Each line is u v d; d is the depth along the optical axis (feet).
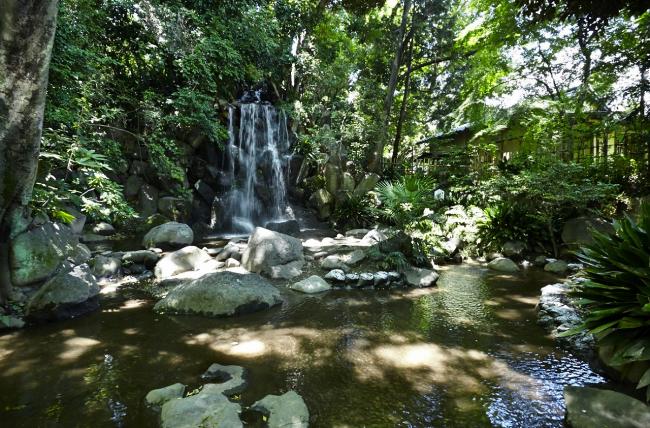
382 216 33.71
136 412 7.73
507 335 12.35
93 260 18.98
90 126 22.27
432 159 52.13
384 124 44.52
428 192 28.50
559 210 25.99
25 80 10.90
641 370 8.84
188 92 28.63
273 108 42.47
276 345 11.32
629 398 7.67
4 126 11.09
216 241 29.78
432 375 9.57
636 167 27.73
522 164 32.35
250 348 11.08
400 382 9.18
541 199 26.86
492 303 15.93
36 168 12.50
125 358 10.27
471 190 33.68
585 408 7.57
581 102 30.71
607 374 9.64
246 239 29.84
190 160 34.32
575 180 25.93
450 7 47.39
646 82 26.53
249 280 15.35
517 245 25.25
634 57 26.89
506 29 36.99
